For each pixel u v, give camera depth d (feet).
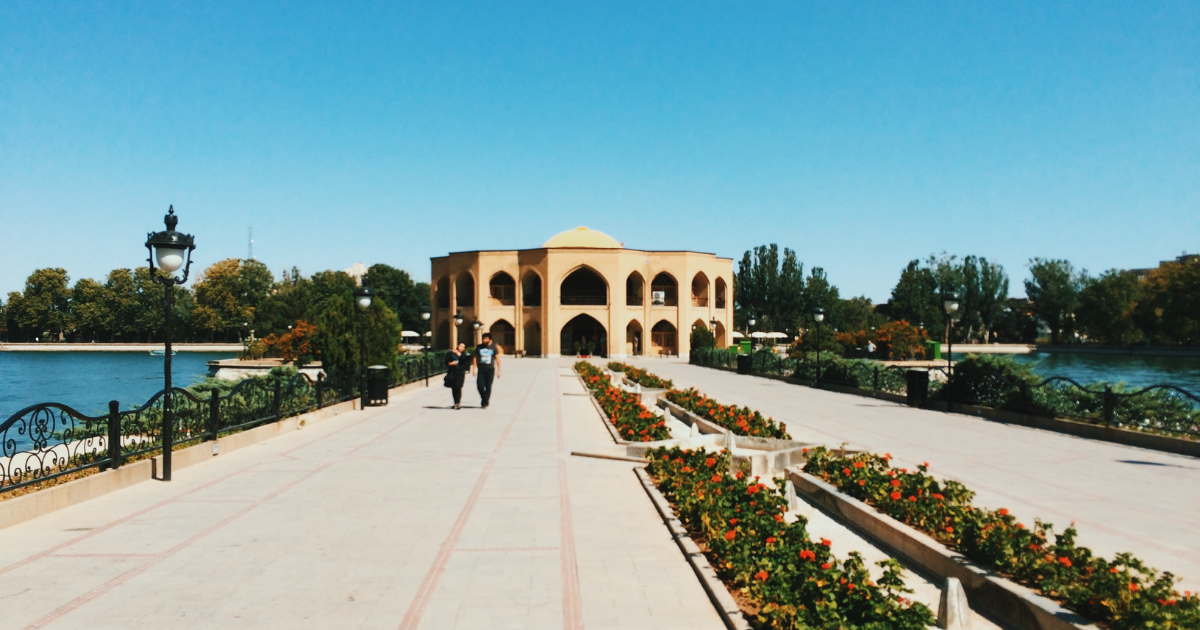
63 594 16.24
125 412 28.43
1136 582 13.93
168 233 28.63
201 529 21.49
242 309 262.06
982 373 52.95
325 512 23.52
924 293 245.04
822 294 234.17
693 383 86.84
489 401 59.82
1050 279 250.57
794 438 40.91
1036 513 23.94
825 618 12.70
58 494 23.79
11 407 91.56
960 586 14.69
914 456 35.17
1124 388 43.24
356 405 54.95
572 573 17.67
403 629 14.37
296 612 15.24
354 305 62.03
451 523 22.15
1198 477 29.94
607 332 171.42
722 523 18.80
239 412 37.50
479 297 175.22
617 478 28.78
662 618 14.94
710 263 184.85
